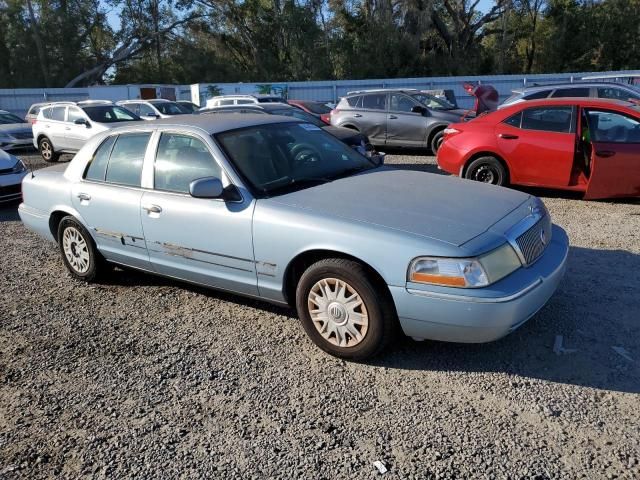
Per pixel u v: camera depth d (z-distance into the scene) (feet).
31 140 59.11
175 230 14.69
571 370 11.85
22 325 15.44
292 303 13.75
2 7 143.64
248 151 14.58
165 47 156.66
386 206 12.74
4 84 143.23
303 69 141.49
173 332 14.56
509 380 11.62
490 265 11.21
